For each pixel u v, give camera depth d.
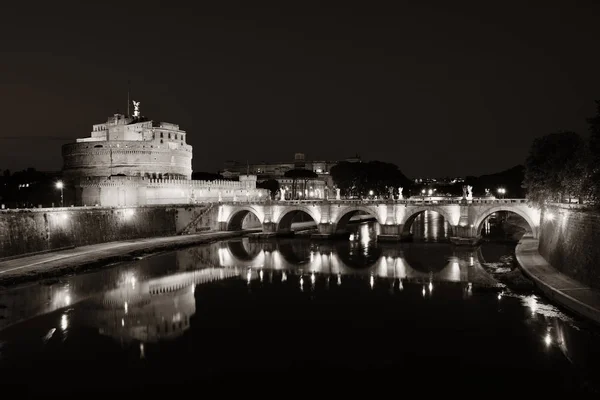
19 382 38.12
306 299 62.72
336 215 128.50
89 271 80.94
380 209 121.69
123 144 156.75
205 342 46.66
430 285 69.69
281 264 90.88
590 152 63.06
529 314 53.03
